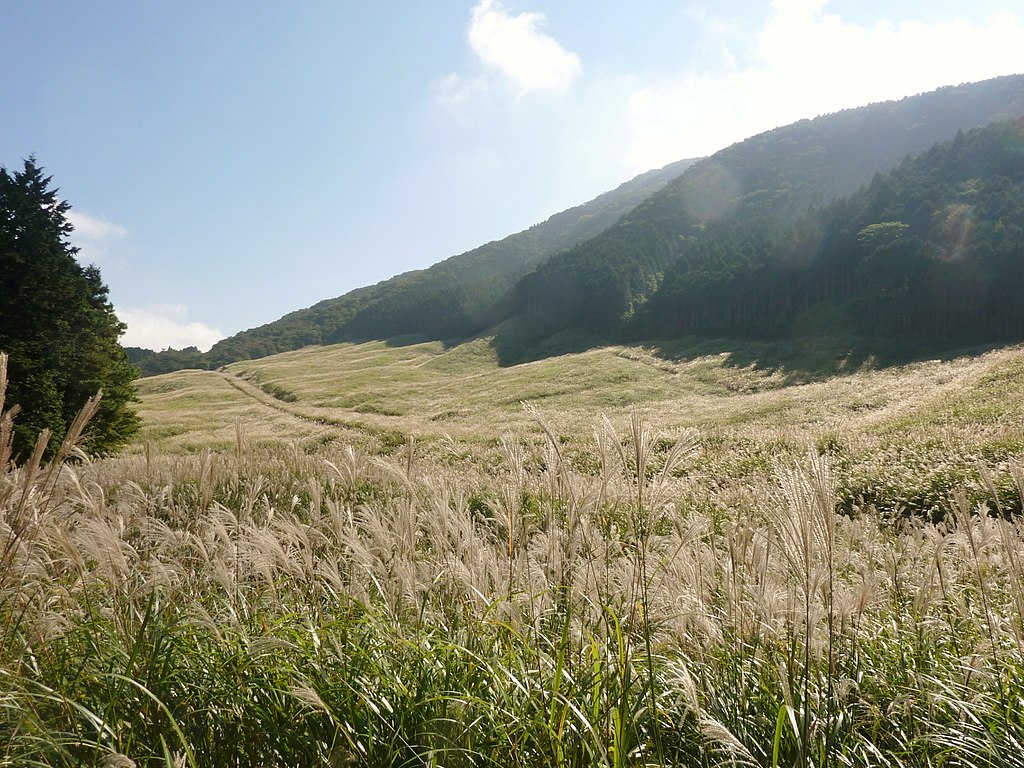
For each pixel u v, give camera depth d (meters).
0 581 2.70
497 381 62.44
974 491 8.95
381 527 3.75
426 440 26.72
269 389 74.50
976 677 2.93
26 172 28.16
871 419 24.25
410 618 3.26
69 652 2.79
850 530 4.80
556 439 3.15
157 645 2.54
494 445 22.48
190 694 2.47
